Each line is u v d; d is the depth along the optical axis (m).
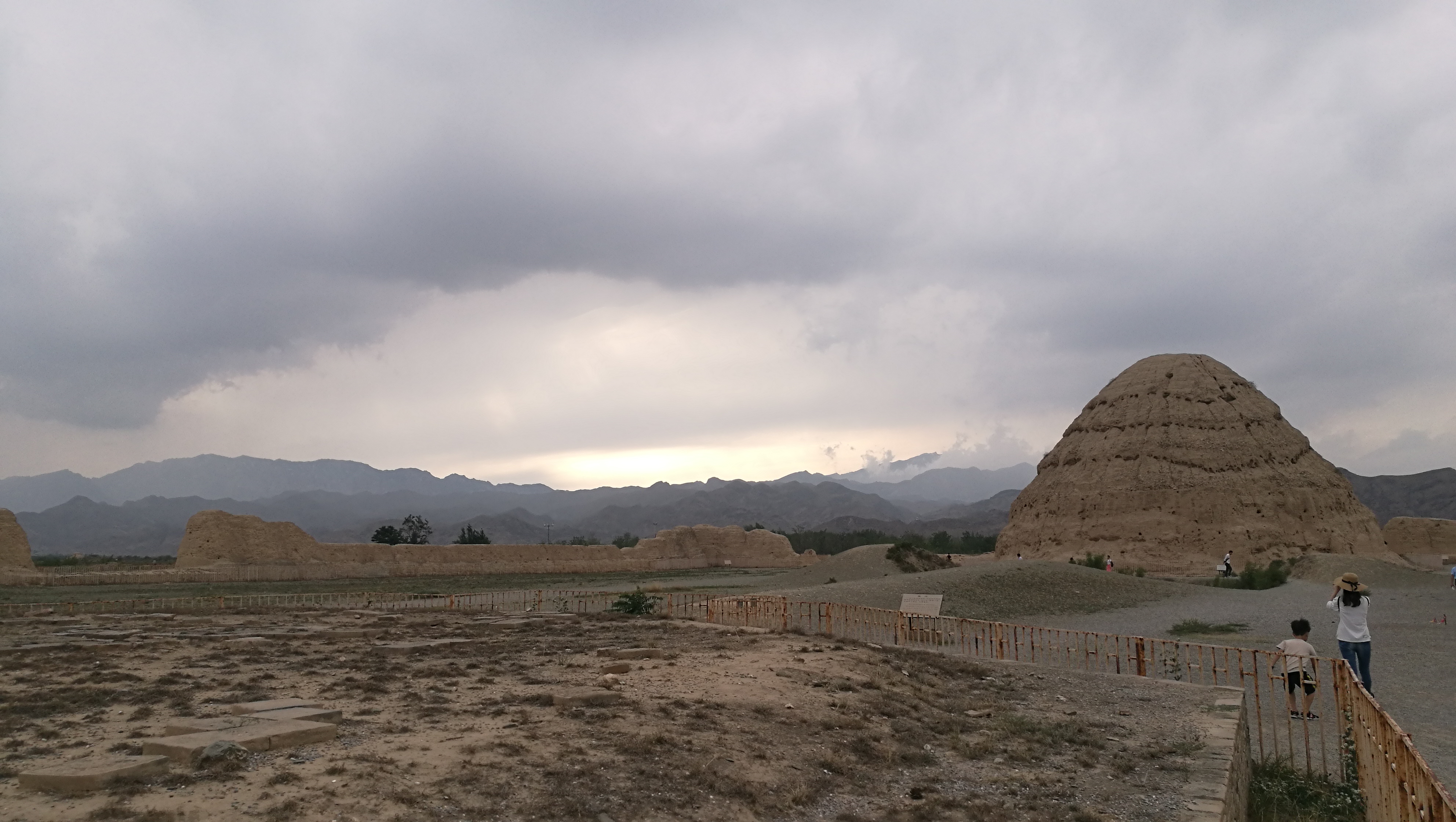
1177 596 41.59
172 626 25.73
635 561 89.75
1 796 6.98
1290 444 80.25
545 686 13.20
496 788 7.74
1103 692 15.83
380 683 13.34
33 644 19.53
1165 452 78.69
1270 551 71.00
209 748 8.12
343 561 68.94
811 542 158.00
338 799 7.05
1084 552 75.44
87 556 97.44
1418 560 79.00
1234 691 15.77
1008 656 23.86
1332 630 29.78
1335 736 15.03
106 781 7.26
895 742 11.25
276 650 18.30
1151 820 8.55
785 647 19.08
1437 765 12.57
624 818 7.40
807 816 8.23
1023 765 10.59
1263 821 10.86
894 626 27.80
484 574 75.69
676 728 10.44
